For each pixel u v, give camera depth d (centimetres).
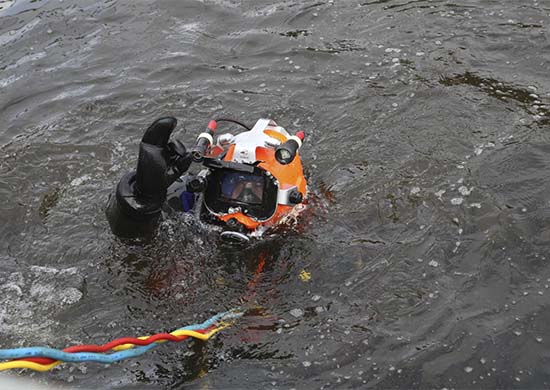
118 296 470
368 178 583
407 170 591
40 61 802
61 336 440
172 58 796
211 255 496
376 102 693
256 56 795
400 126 655
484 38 800
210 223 502
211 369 413
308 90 722
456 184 568
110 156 633
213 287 473
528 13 848
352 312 451
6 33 868
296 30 846
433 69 744
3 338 439
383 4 896
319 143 638
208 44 825
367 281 475
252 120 677
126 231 480
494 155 603
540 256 488
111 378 410
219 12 900
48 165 620
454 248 500
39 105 720
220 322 443
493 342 421
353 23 855
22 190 589
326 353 421
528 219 523
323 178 586
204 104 707
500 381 396
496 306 448
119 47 826
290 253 498
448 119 660
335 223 529
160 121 449
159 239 506
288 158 468
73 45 834
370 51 788
